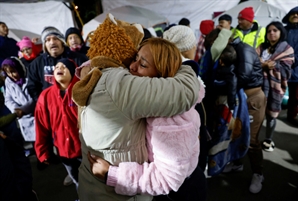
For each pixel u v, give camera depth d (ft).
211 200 6.01
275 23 7.47
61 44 6.51
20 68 6.97
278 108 7.47
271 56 7.66
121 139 2.14
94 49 2.23
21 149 3.39
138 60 2.20
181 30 4.42
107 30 2.20
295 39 9.02
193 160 2.52
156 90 1.89
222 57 5.07
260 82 5.65
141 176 2.16
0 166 2.76
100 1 20.42
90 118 2.17
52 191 6.71
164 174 2.08
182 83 2.01
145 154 2.33
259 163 6.13
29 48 9.25
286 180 6.56
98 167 2.29
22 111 6.70
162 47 2.14
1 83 4.50
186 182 3.40
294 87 9.37
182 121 2.06
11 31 17.37
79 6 22.50
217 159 5.69
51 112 4.63
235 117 5.48
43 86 6.76
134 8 18.57
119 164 2.24
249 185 6.43
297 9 8.87
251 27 9.36
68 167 5.09
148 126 2.20
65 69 4.41
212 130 5.72
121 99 1.93
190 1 19.34
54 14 17.54
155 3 19.48
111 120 2.05
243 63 5.00
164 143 2.02
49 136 5.11
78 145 4.71
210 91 5.55
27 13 17.10
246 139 5.64
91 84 2.08
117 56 2.19
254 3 16.38
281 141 8.57
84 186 2.62
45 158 5.12
